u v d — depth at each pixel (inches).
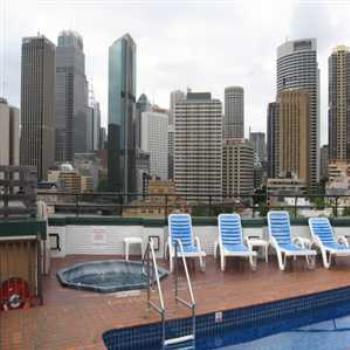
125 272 314.5
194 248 314.8
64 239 346.0
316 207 408.5
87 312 206.4
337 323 238.4
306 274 296.8
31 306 215.2
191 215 370.6
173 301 227.0
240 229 340.5
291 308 237.0
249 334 219.5
